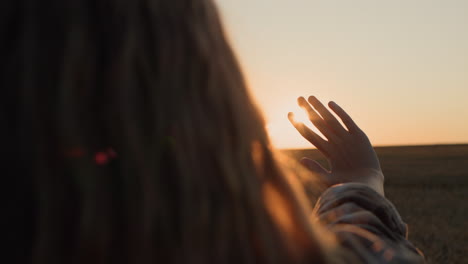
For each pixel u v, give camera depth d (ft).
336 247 2.28
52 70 1.90
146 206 1.90
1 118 1.86
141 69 2.02
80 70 1.91
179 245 1.93
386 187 90.68
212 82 2.16
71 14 1.97
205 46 2.20
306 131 3.16
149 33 2.10
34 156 1.82
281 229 2.15
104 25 2.03
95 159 1.87
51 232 1.81
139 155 1.91
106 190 1.87
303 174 2.75
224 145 2.10
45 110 1.86
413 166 133.90
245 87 2.39
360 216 2.59
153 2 2.16
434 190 83.76
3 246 1.83
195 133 2.04
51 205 1.81
